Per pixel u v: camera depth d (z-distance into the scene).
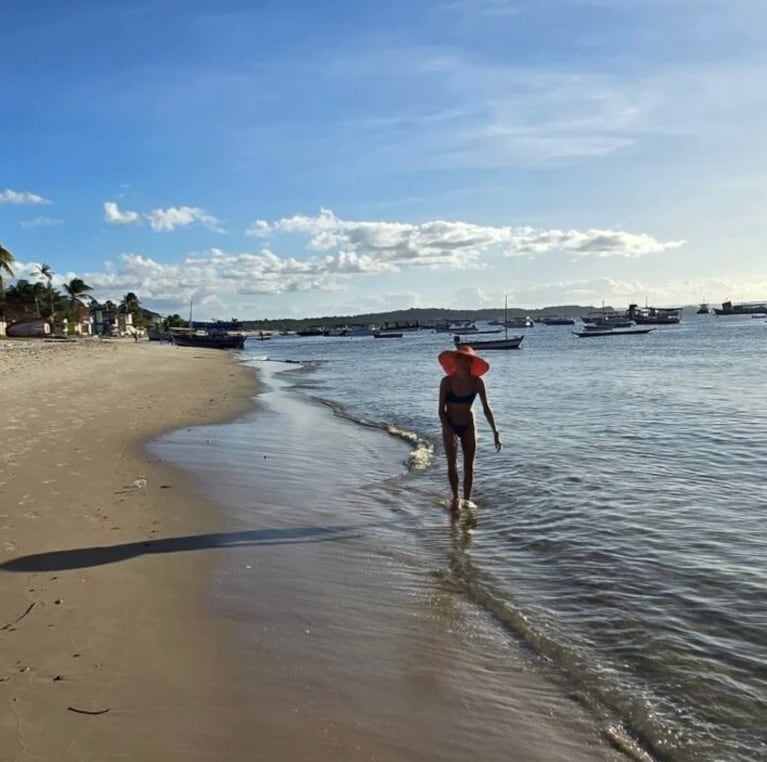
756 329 113.69
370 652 4.81
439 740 3.81
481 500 9.23
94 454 11.42
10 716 3.81
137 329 147.38
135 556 6.56
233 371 42.00
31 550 6.57
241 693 4.18
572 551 7.03
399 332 156.62
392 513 8.59
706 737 3.89
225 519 8.05
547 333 137.12
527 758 3.68
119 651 4.62
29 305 106.25
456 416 8.94
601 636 5.14
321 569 6.47
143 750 3.55
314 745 3.69
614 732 3.94
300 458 12.24
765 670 4.61
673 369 35.28
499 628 5.27
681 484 9.77
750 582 6.09
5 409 16.52
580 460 11.59
